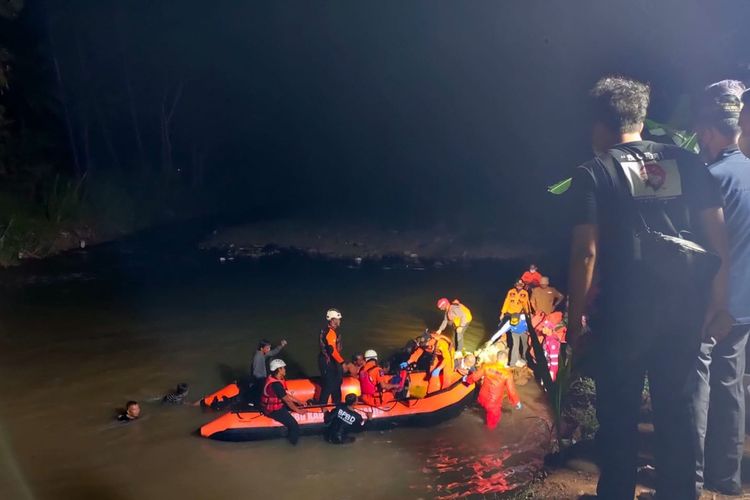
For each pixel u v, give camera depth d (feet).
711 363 12.25
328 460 27.04
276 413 29.01
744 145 12.22
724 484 12.28
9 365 38.52
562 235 84.23
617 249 9.14
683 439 9.47
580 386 25.55
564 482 13.38
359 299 56.24
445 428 30.19
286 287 61.16
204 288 60.18
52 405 32.63
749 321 11.89
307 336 44.80
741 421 12.21
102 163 110.01
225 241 85.15
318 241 85.05
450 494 23.77
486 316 50.85
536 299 37.63
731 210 11.86
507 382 30.81
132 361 39.37
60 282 61.11
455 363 34.19
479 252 79.36
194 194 113.29
